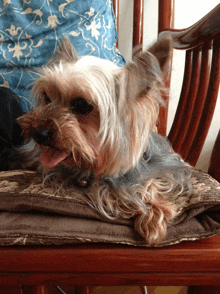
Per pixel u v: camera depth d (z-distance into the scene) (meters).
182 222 0.59
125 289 1.17
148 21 1.43
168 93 0.74
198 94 0.95
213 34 0.75
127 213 0.63
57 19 1.16
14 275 0.55
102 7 1.20
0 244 0.54
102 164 0.74
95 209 0.61
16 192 0.62
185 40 0.90
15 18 1.15
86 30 1.18
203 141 0.89
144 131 0.74
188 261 0.54
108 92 0.73
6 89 1.01
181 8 1.41
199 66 1.01
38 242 0.54
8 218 0.58
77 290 0.92
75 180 0.79
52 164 0.69
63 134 0.66
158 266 0.55
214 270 0.55
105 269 0.55
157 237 0.55
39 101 0.89
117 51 1.30
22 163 0.96
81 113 0.71
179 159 0.91
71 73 0.72
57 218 0.59
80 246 0.55
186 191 0.68
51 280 0.55
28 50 1.16
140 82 0.66
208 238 0.57
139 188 0.71
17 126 0.95
